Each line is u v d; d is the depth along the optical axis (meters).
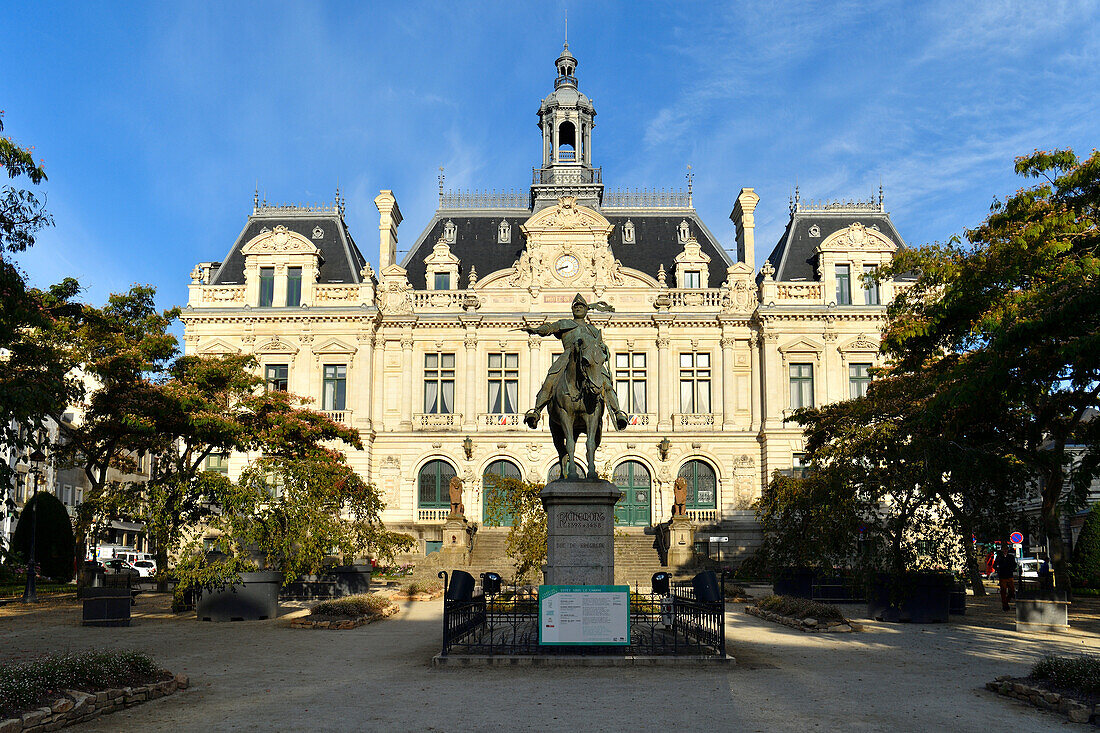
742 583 47.72
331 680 16.77
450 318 61.78
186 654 20.70
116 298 40.84
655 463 60.81
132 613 32.22
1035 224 25.77
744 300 62.12
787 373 60.59
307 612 32.06
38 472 39.47
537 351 61.59
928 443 29.05
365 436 60.06
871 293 61.50
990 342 26.30
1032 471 31.61
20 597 38.97
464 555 52.91
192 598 33.50
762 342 61.16
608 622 18.16
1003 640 23.03
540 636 18.05
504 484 36.91
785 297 61.78
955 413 28.19
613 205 69.06
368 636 24.34
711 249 67.00
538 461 60.22
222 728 12.88
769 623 27.70
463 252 66.81
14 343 27.20
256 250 62.44
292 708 14.18
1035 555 60.28
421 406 62.00
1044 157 27.64
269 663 19.12
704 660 17.89
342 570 38.50
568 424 19.47
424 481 61.12
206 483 29.41
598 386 19.36
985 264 27.25
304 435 42.41
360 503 40.22
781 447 59.34
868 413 33.69
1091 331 22.92
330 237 65.94
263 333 61.38
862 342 60.22
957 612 30.41
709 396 61.88
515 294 62.69
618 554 53.91
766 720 13.22
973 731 12.72
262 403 42.69
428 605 35.41
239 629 26.45
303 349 61.19
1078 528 56.38
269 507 30.36
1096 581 40.38
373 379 61.84
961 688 15.92
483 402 61.50
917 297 32.03
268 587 29.75
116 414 38.59
